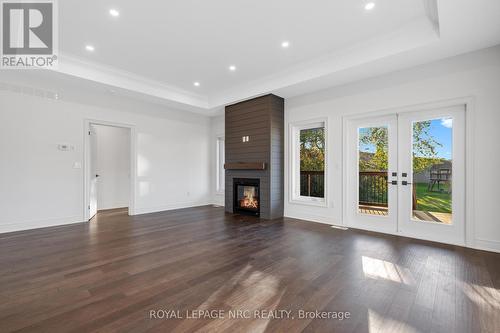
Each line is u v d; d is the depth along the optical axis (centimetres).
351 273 241
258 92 489
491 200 302
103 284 217
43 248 313
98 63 409
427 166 359
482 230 308
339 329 158
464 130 327
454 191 334
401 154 380
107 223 456
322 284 219
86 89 464
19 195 400
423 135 362
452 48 305
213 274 238
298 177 518
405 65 354
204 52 369
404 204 377
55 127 435
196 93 570
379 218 402
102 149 611
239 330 156
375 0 255
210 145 705
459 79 322
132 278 229
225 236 370
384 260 275
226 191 580
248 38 329
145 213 558
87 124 472
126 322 164
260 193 509
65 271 244
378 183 409
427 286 215
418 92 355
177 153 625
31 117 411
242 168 525
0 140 383
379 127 407
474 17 245
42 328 157
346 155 435
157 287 212
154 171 579
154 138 578
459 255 289
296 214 502
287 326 161
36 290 206
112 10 268
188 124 650
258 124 511
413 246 324
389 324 163
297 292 204
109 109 502
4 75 385
